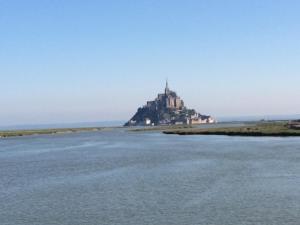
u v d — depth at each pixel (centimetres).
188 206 4834
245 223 4091
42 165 9806
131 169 8362
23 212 4791
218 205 4844
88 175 7706
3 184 6925
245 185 6062
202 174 7300
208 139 18275
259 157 9794
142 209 4759
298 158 9350
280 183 6141
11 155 13100
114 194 5684
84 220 4384
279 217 4269
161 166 8706
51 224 4275
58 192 5997
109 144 17438
